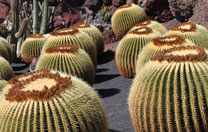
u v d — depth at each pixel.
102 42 13.59
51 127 4.96
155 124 5.77
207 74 5.63
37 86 5.39
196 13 13.30
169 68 5.73
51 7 16.59
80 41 11.21
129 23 13.60
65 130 4.99
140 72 6.12
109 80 11.12
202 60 5.77
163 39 8.75
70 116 5.03
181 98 5.58
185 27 10.36
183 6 13.82
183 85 5.59
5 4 17.78
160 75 5.73
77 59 9.24
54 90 5.12
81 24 13.56
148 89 5.80
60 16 16.70
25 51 14.16
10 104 5.10
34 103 5.03
